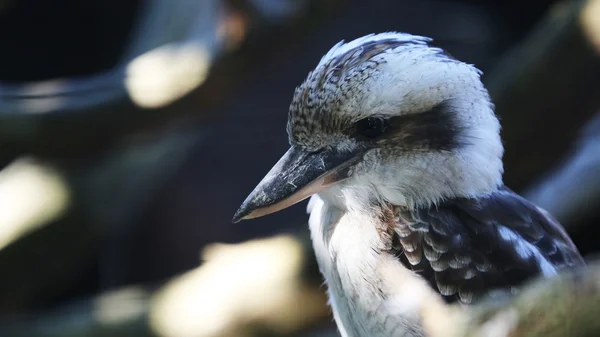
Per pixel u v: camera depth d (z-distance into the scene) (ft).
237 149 58.13
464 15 58.29
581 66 32.27
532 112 33.37
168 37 45.11
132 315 35.60
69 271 45.60
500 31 57.52
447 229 20.49
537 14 54.54
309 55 58.34
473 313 13.57
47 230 41.83
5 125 34.06
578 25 32.12
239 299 34.22
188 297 35.24
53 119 34.35
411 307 19.86
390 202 20.93
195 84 34.99
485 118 21.07
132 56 46.70
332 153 20.93
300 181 20.97
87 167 43.37
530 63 33.04
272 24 34.17
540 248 20.92
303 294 34.14
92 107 34.58
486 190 21.29
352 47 20.99
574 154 36.65
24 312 42.73
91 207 43.27
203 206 56.44
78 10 53.36
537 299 12.16
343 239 21.07
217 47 34.83
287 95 58.49
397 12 59.57
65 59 55.16
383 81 20.18
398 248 20.58
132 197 46.73
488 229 20.59
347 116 20.49
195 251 55.62
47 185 42.57
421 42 21.27
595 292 11.75
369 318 20.65
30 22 53.36
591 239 38.29
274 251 35.01
